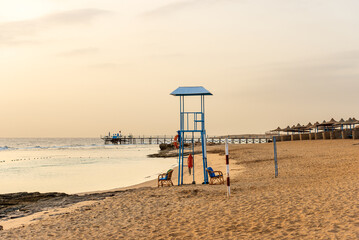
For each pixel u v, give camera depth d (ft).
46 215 42.06
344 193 30.83
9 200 59.31
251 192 39.63
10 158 195.11
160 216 30.27
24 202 57.41
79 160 172.55
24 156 214.48
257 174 62.49
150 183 78.13
